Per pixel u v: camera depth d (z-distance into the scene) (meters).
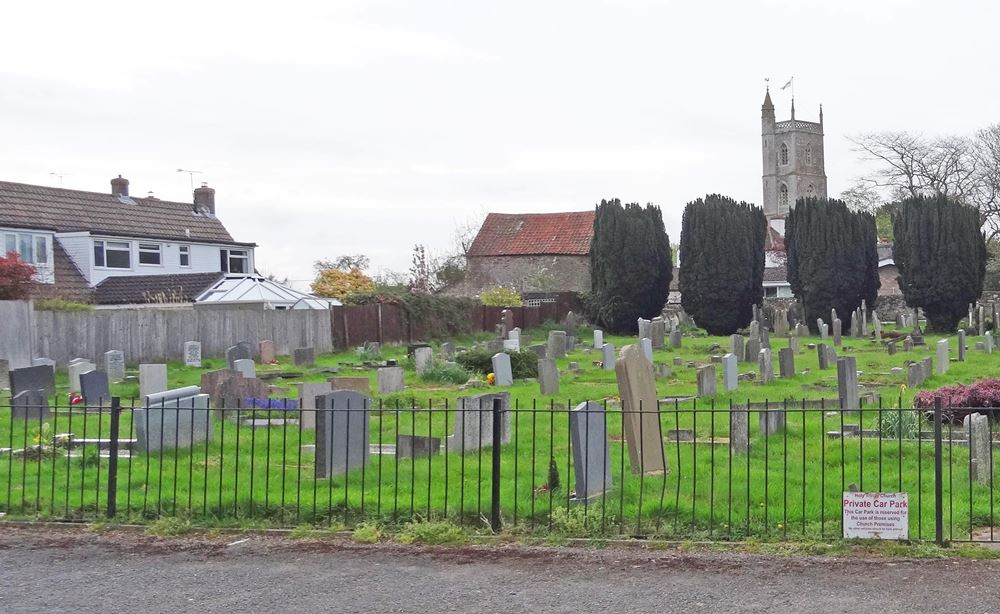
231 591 8.79
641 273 55.00
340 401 13.25
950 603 8.23
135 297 44.97
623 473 12.29
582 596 8.52
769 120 125.38
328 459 13.04
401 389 25.47
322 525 10.81
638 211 55.31
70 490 12.22
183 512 11.11
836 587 8.66
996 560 9.40
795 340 37.88
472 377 28.61
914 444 15.04
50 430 16.56
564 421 18.09
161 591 8.81
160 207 53.31
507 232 68.81
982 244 52.44
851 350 39.38
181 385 27.56
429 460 12.99
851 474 13.05
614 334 56.03
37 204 47.16
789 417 18.12
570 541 10.10
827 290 53.69
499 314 52.88
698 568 9.24
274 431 17.11
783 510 10.94
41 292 39.84
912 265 52.12
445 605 8.37
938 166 72.12
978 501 11.55
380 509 11.10
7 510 11.33
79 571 9.40
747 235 54.78
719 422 17.70
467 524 10.69
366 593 8.70
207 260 53.28
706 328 55.62
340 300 47.94
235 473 12.07
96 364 32.38
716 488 12.05
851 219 54.03
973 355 35.84
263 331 38.25
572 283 65.19
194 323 35.72
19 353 29.34
